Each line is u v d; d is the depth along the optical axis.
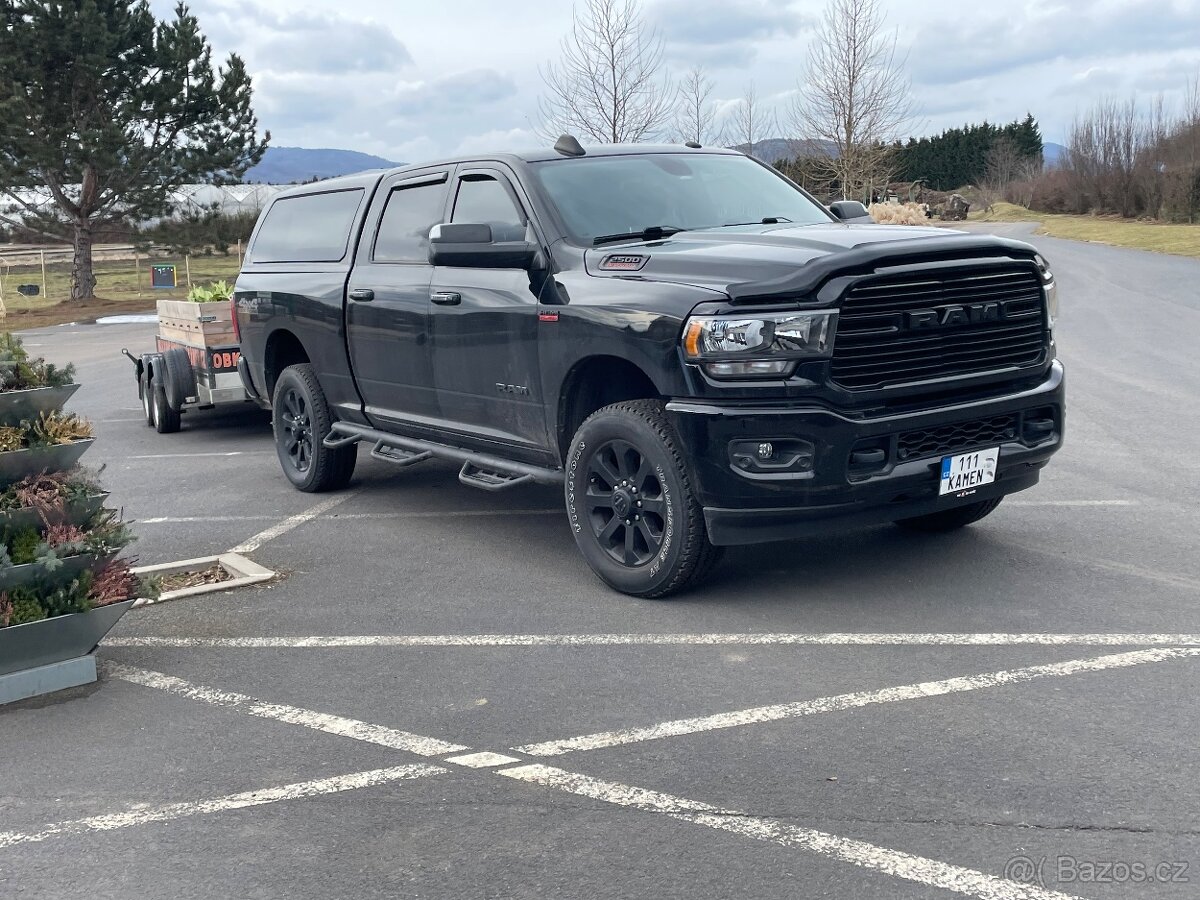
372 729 4.14
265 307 8.36
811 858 3.10
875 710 4.05
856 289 4.80
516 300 5.88
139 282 41.84
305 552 6.73
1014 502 7.02
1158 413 10.13
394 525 7.30
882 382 4.91
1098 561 5.72
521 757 3.83
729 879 3.02
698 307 4.91
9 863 3.31
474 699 4.37
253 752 3.99
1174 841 3.10
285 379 8.33
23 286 37.91
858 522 5.03
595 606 5.44
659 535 5.34
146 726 4.28
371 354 7.20
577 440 5.59
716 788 3.53
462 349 6.34
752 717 4.05
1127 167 74.00
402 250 7.00
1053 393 5.39
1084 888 2.90
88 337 26.34
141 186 34.28
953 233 5.32
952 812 3.30
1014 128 116.25
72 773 3.89
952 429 5.11
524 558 6.37
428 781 3.70
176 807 3.61
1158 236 45.94
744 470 4.86
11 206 34.50
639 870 3.09
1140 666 4.34
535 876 3.10
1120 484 7.41
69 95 32.50
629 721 4.08
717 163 6.83
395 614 5.48
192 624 5.49
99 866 3.27
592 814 3.42
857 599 5.30
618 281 5.36
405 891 3.06
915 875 2.99
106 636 5.37
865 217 6.92
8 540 4.62
